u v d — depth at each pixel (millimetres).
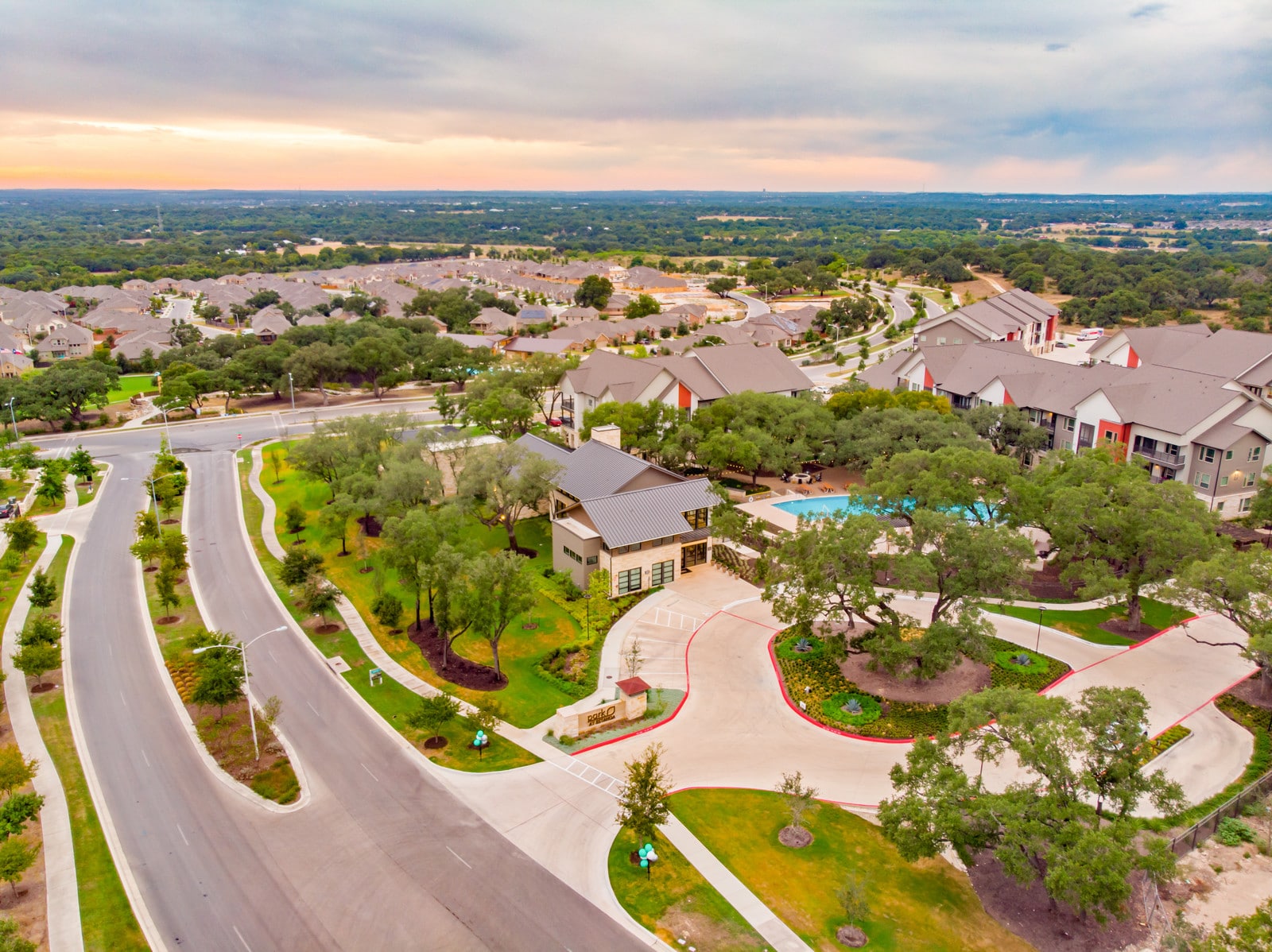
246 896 37094
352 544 79312
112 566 75562
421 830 41125
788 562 53656
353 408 140125
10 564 70312
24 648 54906
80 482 100500
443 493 77125
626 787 44281
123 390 155250
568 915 35656
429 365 155125
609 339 191125
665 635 61156
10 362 157750
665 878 37750
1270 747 46656
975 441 83438
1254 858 38375
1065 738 35094
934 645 49281
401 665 57531
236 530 84188
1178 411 83062
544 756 47188
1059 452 79312
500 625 54156
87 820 42344
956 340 140625
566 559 70188
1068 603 65125
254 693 54156
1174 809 39906
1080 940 33938
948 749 46656
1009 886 37125
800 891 36938
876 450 85375
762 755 47125
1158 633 60062
